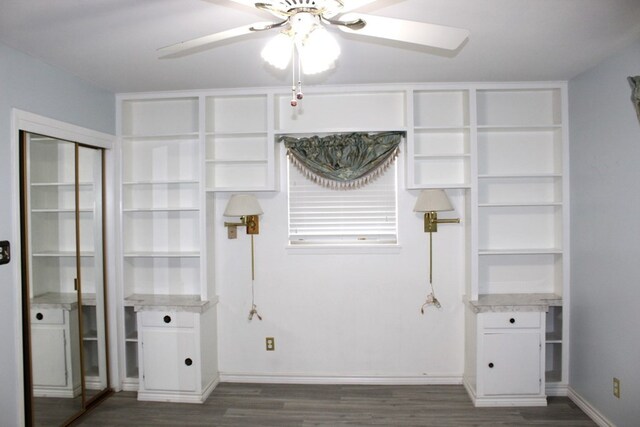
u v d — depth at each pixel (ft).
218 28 6.77
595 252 8.86
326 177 10.68
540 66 8.91
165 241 11.19
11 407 7.33
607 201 8.41
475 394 9.74
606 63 8.41
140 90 10.37
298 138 10.84
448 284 10.85
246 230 11.14
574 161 9.74
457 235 10.82
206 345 10.42
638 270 7.48
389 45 7.66
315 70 4.91
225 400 10.16
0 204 7.13
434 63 8.70
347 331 11.03
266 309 11.14
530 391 9.59
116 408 9.79
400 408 9.64
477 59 8.45
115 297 10.53
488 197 10.77
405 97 10.47
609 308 8.36
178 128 11.20
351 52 8.04
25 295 7.77
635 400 7.59
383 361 10.99
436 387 10.71
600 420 8.68
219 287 11.18
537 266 10.77
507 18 6.51
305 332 11.09
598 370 8.77
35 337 8.09
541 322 9.55
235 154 11.17
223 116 11.16
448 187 10.20
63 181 8.90
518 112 10.68
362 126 10.90
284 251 11.09
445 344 10.89
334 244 11.05
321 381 11.03
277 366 11.12
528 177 10.50
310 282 11.06
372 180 11.02
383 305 10.96
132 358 11.12
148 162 11.19
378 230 11.05
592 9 6.22
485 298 10.27
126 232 10.89
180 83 9.90
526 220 10.73
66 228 9.02
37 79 8.00
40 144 8.23
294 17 4.33
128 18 6.36
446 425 8.87
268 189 10.48
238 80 9.76
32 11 6.05
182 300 10.52
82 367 9.48
